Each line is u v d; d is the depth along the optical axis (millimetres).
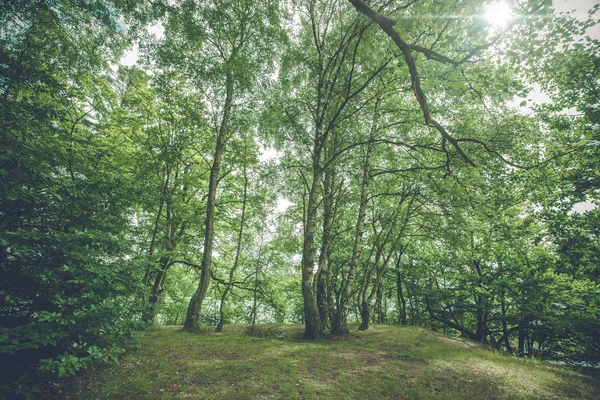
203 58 12383
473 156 11484
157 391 5211
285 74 13227
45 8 9398
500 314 17828
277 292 21469
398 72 10141
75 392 4848
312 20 12609
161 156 13734
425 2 6332
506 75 6684
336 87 13523
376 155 16188
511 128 11523
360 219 13914
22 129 5949
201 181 18953
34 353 5254
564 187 13156
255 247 17031
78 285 5668
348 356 8883
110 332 5184
